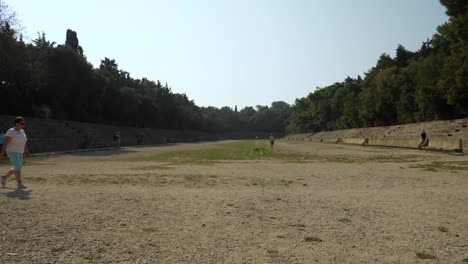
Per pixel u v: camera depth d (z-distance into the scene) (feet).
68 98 203.31
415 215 31.09
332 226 27.09
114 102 267.59
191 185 47.80
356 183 51.90
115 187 44.06
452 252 21.47
